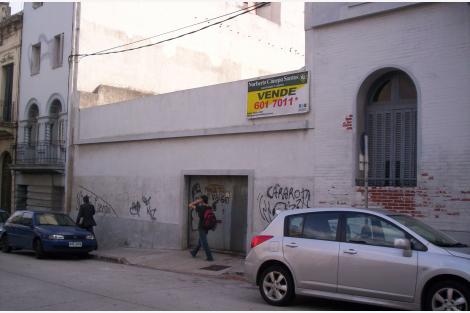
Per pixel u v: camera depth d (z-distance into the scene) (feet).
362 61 38.68
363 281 24.29
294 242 26.89
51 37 75.36
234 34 89.45
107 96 71.05
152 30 77.66
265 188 44.04
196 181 51.72
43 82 76.43
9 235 54.90
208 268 41.91
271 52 96.32
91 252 53.52
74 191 67.82
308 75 41.63
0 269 41.09
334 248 25.49
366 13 38.22
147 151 57.06
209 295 30.27
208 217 45.32
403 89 38.06
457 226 33.01
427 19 35.47
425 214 34.50
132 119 59.31
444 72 34.42
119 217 60.03
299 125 41.73
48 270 40.86
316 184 40.52
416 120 37.01
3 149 85.76
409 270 23.06
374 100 39.68
